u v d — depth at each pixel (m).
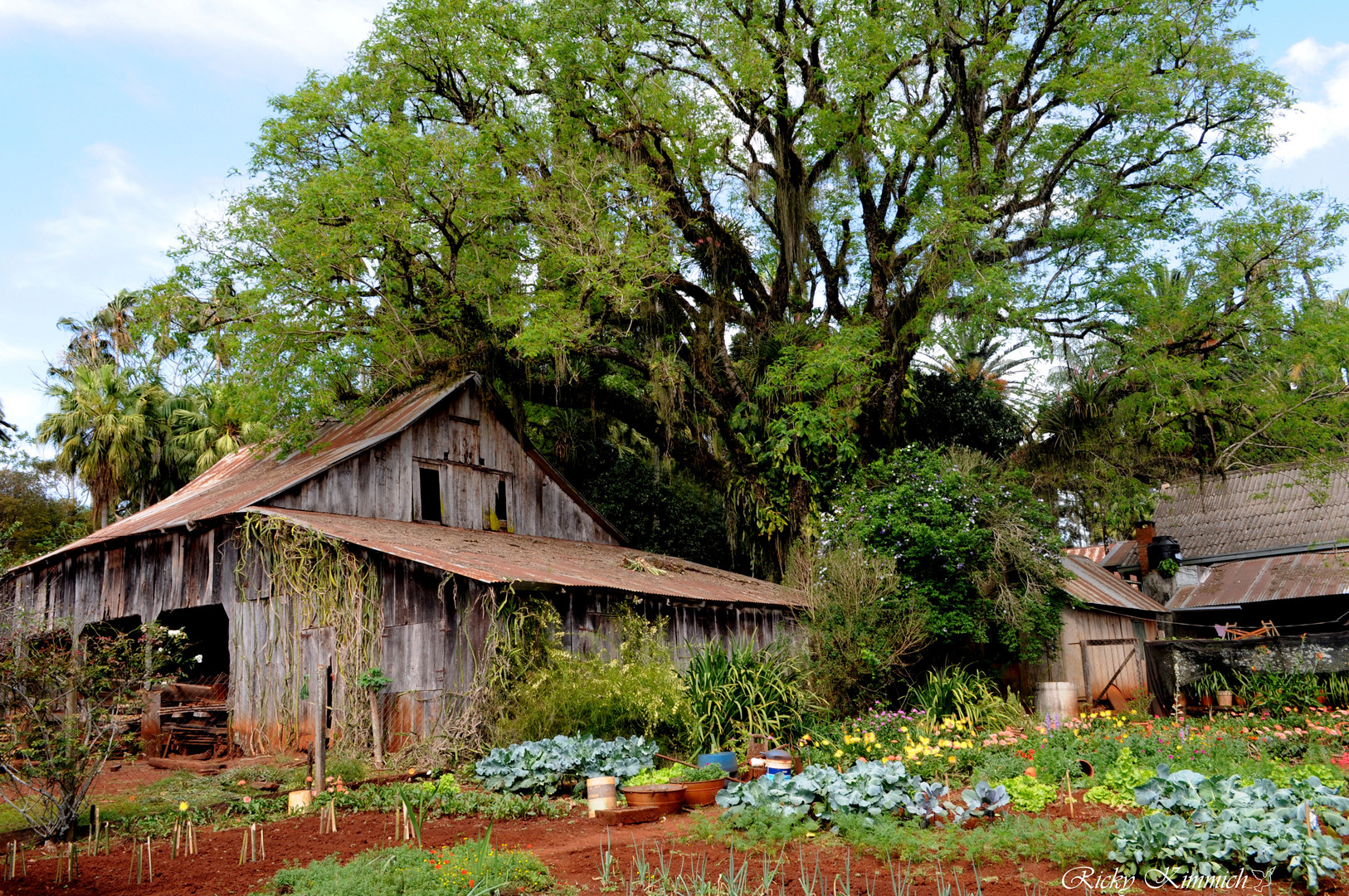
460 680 12.16
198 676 17.11
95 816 8.21
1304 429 22.91
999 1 22.25
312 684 13.41
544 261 21.53
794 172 23.44
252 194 19.72
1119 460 24.52
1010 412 26.78
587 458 26.75
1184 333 23.67
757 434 23.23
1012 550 17.47
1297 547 25.05
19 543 35.03
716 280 24.12
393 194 18.52
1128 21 22.75
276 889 6.13
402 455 18.08
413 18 20.31
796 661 14.82
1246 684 15.57
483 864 6.09
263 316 18.92
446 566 12.35
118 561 16.83
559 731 11.34
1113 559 27.75
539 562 15.51
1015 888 5.68
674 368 21.97
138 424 31.47
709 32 22.72
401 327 19.98
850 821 7.18
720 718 12.09
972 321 21.02
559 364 20.17
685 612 16.09
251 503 15.02
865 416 22.62
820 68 22.84
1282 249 22.28
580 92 22.22
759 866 6.44
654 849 7.11
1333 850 5.40
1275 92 22.14
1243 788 6.61
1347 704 14.94
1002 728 14.43
